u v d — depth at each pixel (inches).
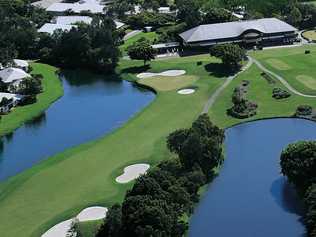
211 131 6727.4
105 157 7003.0
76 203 5949.8
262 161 6727.4
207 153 6245.1
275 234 5300.2
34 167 6904.5
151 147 7150.6
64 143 7726.4
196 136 6146.7
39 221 5689.0
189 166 6156.5
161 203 5007.4
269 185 6161.4
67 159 7022.6
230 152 6998.0
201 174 5999.0
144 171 6540.4
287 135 7421.3
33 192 6279.5
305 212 5575.8
